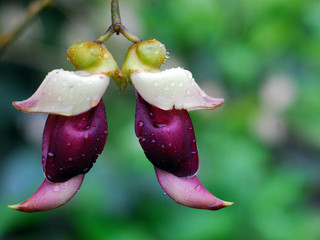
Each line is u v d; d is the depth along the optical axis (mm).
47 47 739
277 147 859
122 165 639
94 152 373
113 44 765
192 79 373
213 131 732
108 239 609
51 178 372
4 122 698
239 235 653
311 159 876
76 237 643
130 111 723
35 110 361
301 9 757
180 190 376
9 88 714
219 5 767
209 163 684
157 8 782
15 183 648
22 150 675
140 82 371
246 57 771
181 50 787
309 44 781
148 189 645
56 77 365
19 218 626
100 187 622
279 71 800
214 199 374
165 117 374
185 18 769
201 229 630
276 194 680
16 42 717
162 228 636
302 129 809
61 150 369
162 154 373
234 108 776
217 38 776
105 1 797
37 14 474
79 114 368
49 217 641
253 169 686
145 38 785
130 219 636
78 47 377
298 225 668
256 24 771
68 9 763
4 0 717
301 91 805
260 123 770
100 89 370
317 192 902
